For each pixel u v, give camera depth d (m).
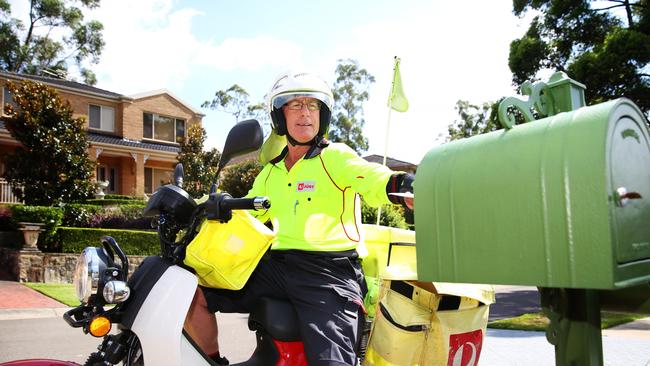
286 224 2.30
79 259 1.91
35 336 6.36
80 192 13.82
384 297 2.27
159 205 2.06
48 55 34.94
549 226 1.20
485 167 1.34
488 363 4.45
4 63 33.75
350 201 2.34
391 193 1.99
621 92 11.08
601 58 11.01
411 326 2.19
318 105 2.42
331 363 1.94
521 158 1.27
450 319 2.27
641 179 1.27
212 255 2.01
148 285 1.94
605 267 1.11
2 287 10.39
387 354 2.21
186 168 18.66
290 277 2.15
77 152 14.05
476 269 1.33
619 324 6.01
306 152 2.42
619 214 1.15
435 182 1.44
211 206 1.94
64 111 14.02
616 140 1.19
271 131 2.59
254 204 1.87
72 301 8.96
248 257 2.04
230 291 2.18
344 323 2.06
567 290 1.50
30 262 11.27
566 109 1.59
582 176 1.15
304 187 2.33
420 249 1.46
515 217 1.26
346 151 2.32
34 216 11.77
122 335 1.96
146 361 1.84
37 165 13.28
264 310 2.13
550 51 12.86
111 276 1.86
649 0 11.52
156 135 25.33
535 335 5.59
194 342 1.93
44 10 33.75
